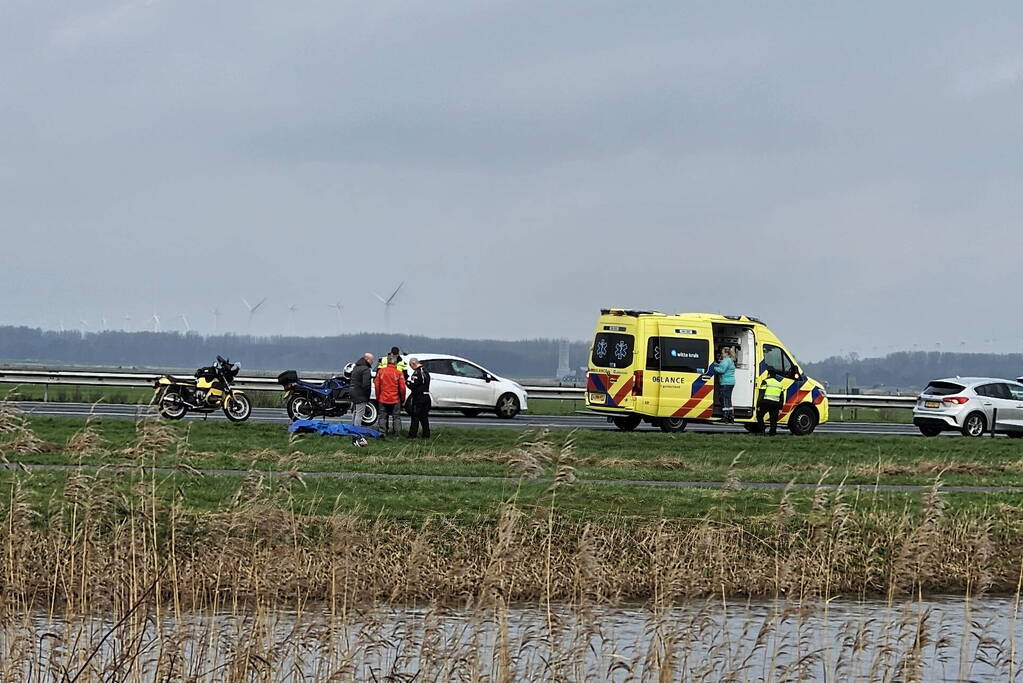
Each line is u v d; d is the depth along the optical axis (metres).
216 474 60.09
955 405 111.44
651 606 37.69
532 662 31.03
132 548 35.12
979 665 38.31
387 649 32.47
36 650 31.25
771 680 34.16
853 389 163.38
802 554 48.12
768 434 101.38
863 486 69.44
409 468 68.75
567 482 32.56
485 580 29.84
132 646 30.55
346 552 33.47
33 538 38.53
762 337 104.69
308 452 74.25
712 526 48.06
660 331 101.12
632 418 105.12
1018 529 58.03
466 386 110.00
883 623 39.16
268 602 33.16
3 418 36.06
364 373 84.69
